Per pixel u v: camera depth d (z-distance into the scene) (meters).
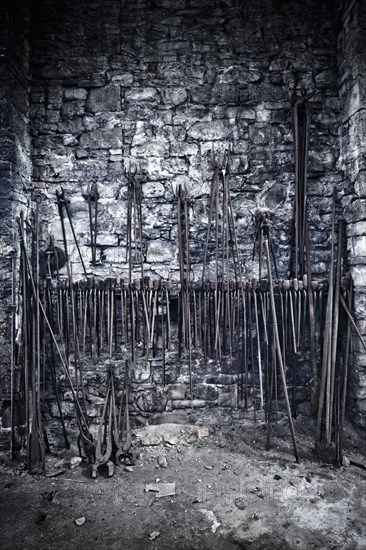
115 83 3.75
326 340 3.26
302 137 3.68
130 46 3.75
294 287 3.41
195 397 3.69
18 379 3.34
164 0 3.76
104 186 3.74
